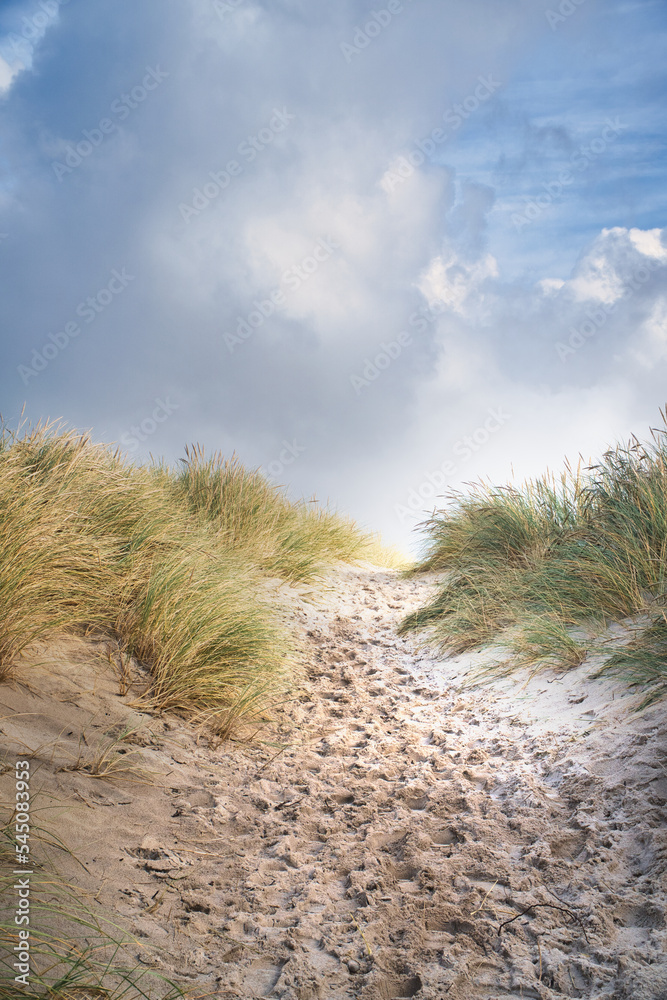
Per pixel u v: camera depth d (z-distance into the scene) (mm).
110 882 2740
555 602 5633
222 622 5176
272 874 3100
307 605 7840
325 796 3840
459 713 5051
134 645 4812
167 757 3943
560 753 3949
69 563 4738
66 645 4457
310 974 2412
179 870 2992
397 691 5703
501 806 3570
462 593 6941
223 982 2354
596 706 4336
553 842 3143
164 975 2328
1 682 3781
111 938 2393
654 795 3266
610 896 2699
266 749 4461
